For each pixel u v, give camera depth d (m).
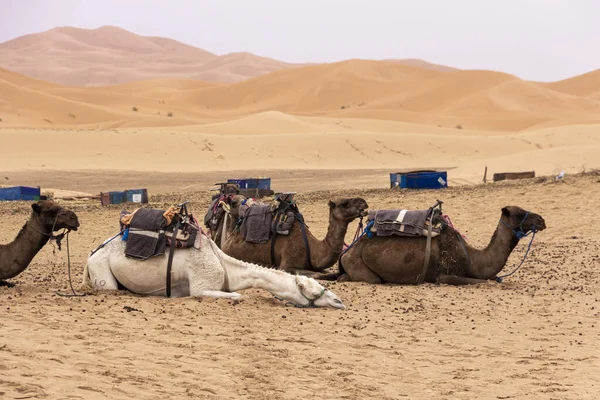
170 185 60.31
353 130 135.12
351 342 9.55
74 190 56.34
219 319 10.49
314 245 15.03
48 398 6.22
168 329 9.66
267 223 15.23
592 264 18.94
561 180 34.88
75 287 13.54
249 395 7.02
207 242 12.27
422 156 101.38
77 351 8.06
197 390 7.02
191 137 96.25
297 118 142.50
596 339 10.14
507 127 180.12
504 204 31.44
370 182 60.62
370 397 7.24
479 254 15.05
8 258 12.37
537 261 19.59
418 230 14.79
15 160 80.06
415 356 8.99
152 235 12.05
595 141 114.00
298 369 8.09
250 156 92.94
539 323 11.20
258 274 12.03
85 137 91.00
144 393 6.74
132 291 12.23
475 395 7.45
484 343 9.81
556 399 7.34
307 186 57.47
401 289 14.20
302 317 10.98
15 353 7.59
